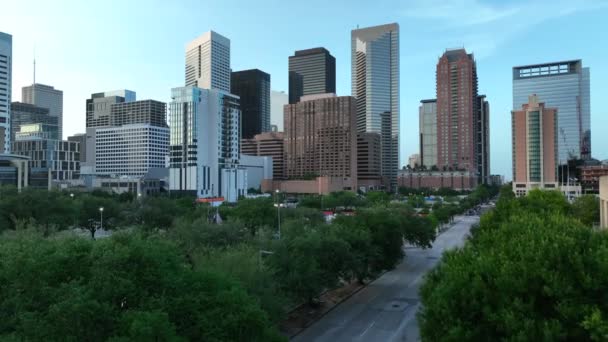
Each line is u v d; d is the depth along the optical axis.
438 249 90.19
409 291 56.09
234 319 23.52
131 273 24.02
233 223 59.25
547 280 19.91
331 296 53.09
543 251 21.55
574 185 199.00
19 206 70.75
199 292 25.52
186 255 38.44
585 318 17.59
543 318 19.53
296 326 42.59
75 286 22.36
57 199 79.06
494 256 23.50
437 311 21.77
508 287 20.56
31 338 20.67
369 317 45.50
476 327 20.59
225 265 34.47
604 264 19.39
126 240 27.94
